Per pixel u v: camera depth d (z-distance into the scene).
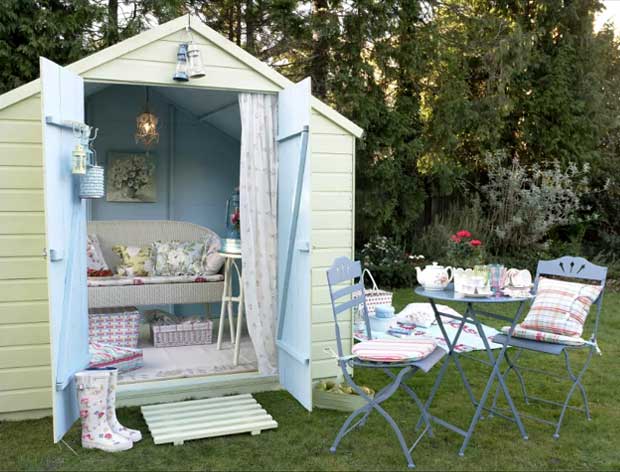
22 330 3.86
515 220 10.00
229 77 4.30
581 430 3.72
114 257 6.44
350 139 4.59
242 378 4.45
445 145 9.53
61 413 3.46
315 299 4.54
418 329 6.20
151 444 3.49
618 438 3.61
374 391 4.40
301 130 4.03
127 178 6.62
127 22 7.60
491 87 9.70
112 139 6.58
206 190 6.99
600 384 4.61
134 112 6.63
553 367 5.04
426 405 3.72
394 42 9.05
